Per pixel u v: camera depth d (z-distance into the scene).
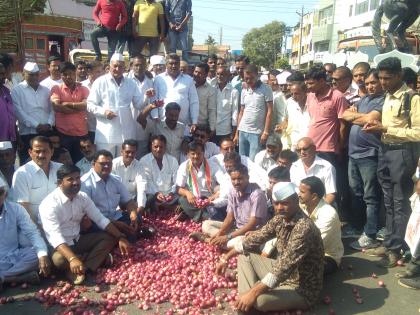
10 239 4.92
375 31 9.35
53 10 20.98
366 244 5.61
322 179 5.71
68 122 6.99
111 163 5.62
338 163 6.27
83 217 5.31
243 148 7.96
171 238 5.92
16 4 10.13
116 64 6.74
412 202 4.75
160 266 5.07
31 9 10.54
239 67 8.16
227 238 5.32
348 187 6.43
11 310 4.29
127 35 9.97
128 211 5.90
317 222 4.81
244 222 5.41
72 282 4.78
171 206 6.74
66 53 16.38
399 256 5.18
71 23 16.56
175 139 7.39
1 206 4.84
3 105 6.32
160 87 7.54
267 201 5.95
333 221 4.77
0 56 6.48
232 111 8.29
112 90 6.83
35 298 4.49
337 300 4.45
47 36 15.28
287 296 4.05
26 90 6.77
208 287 4.62
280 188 4.00
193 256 5.26
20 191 5.32
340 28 44.12
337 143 6.11
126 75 7.74
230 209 5.52
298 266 4.09
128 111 7.02
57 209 4.91
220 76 8.16
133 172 6.54
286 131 6.89
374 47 12.53
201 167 6.71
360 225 6.21
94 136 7.60
